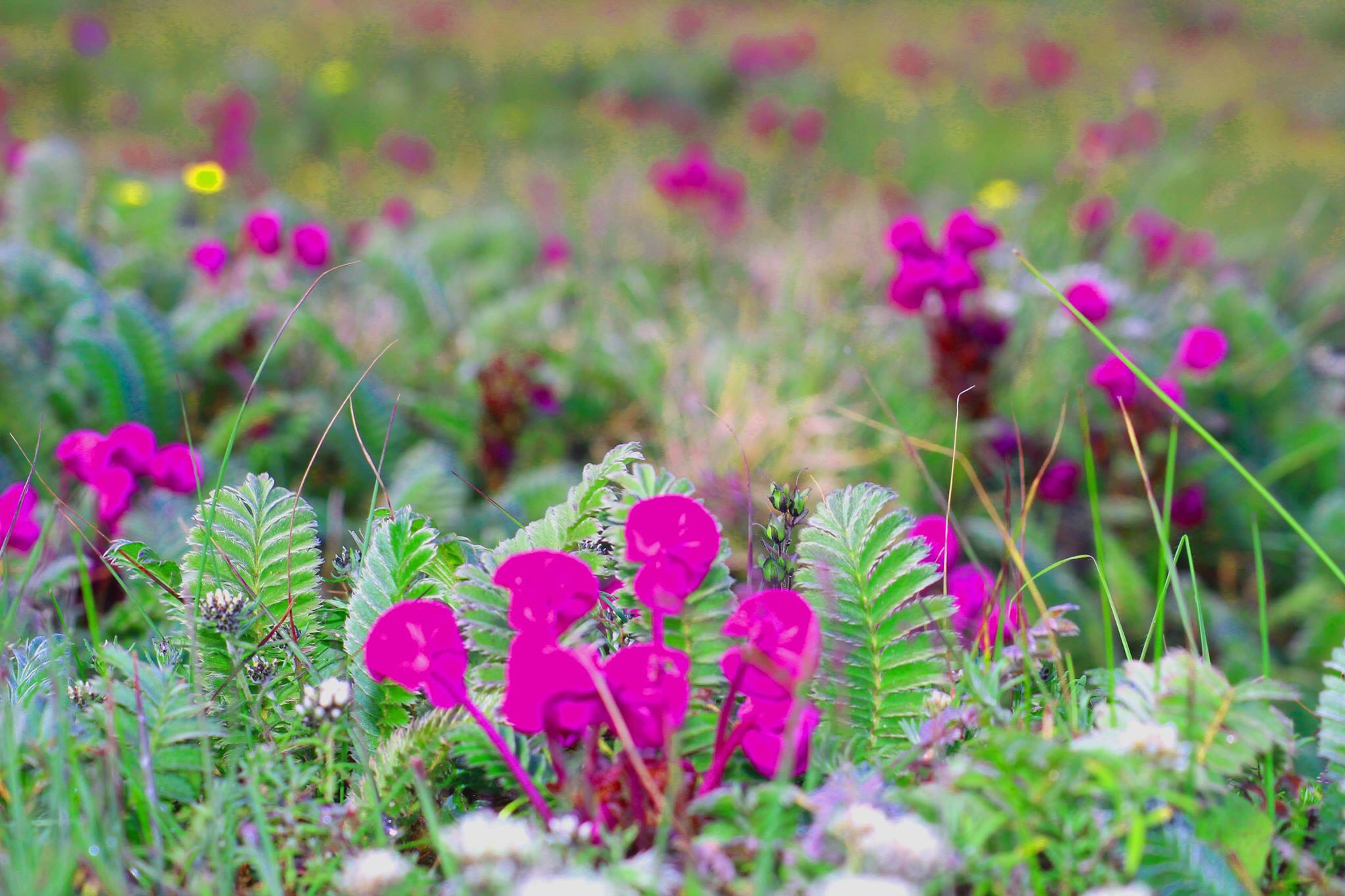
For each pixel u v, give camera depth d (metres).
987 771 1.07
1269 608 3.39
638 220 6.29
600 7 15.46
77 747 1.18
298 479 3.17
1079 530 3.49
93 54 11.08
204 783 1.29
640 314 4.78
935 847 0.93
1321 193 9.06
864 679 1.39
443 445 3.46
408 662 1.21
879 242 5.31
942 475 3.45
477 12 14.45
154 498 2.42
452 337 4.15
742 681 1.20
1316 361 4.60
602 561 1.47
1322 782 1.34
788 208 7.39
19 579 1.91
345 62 11.70
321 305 4.09
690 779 1.19
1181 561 3.59
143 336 3.23
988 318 3.57
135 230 4.77
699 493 3.14
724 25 14.71
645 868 0.96
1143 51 14.48
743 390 3.69
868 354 4.07
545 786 1.24
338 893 1.05
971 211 5.81
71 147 4.89
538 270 5.69
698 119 10.79
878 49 13.91
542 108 11.13
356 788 1.33
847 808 1.02
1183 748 1.13
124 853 1.08
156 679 1.31
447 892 1.02
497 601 1.33
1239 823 1.09
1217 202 8.27
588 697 1.14
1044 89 11.99
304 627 1.54
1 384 3.09
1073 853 1.03
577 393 3.83
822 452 3.40
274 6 13.63
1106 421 3.64
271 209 5.64
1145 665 1.23
